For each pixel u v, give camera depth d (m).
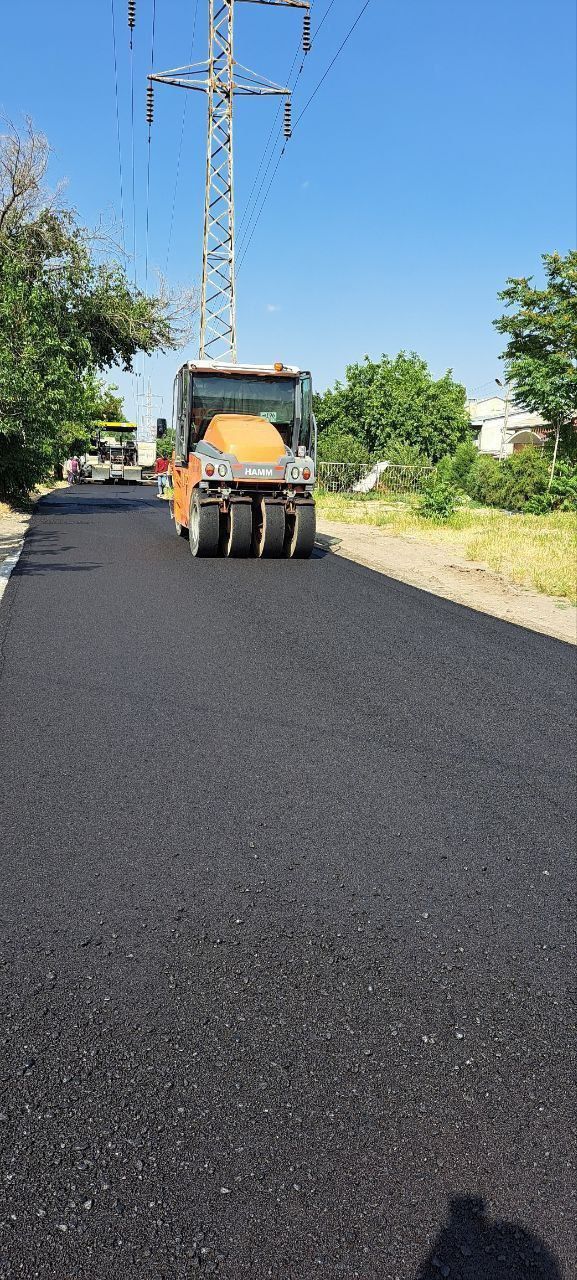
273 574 11.69
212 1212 1.84
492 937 2.98
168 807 3.95
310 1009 2.54
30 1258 1.74
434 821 3.92
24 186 21.20
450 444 50.31
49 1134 2.04
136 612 8.59
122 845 3.54
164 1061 2.29
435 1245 1.79
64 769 4.36
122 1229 1.80
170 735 4.95
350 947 2.88
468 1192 1.92
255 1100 2.17
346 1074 2.27
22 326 18.67
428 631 8.31
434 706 5.77
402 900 3.20
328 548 15.27
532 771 4.61
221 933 2.92
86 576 10.78
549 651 7.62
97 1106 2.13
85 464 46.47
